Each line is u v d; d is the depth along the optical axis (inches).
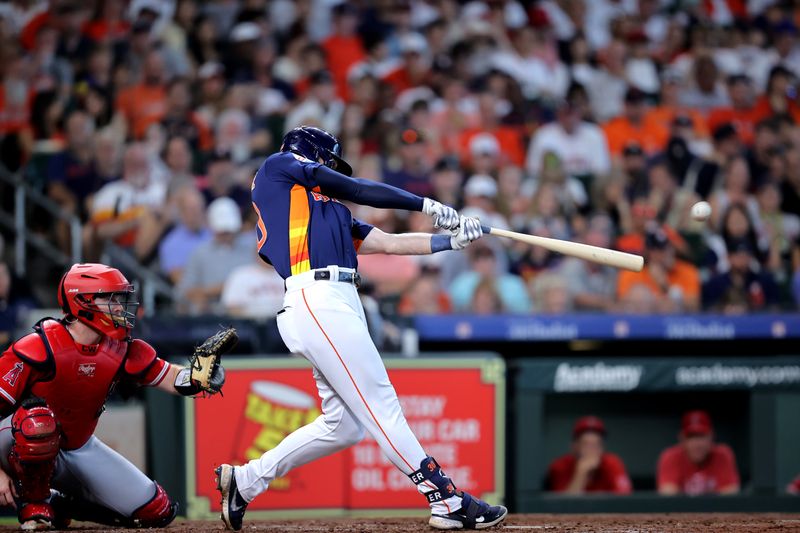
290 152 647.1
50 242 1465.3
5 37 1643.7
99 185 1492.4
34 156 1529.3
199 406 1019.9
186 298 1354.6
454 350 1342.3
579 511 1126.4
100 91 1596.9
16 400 652.7
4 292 1299.2
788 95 1831.9
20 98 1610.5
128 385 706.8
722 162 1652.3
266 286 1347.2
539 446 1126.4
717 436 1245.7
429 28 1808.6
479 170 1549.0
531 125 1685.5
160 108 1616.6
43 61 1640.0
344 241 631.8
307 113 1619.1
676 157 1643.7
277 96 1670.8
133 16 1729.8
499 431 1057.5
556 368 1134.4
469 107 1705.2
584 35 1825.8
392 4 1827.0
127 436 1038.4
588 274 1434.5
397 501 1034.7
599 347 1373.0
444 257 1412.4
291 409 1026.1
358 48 1797.5
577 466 1231.5
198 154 1546.5
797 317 1336.1
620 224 1529.3
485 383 1059.9
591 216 1542.8
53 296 1391.5
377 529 667.4
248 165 1525.6
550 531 652.1
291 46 1747.0
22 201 1439.5
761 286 1489.9
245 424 1023.6
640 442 1261.1
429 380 1053.8
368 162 1505.9
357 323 620.4
